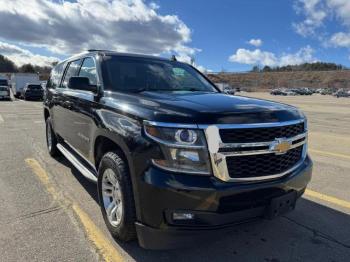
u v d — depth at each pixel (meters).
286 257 3.36
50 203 4.55
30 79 36.81
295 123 3.35
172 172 2.84
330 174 6.15
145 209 2.96
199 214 2.84
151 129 2.96
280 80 134.50
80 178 5.62
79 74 5.16
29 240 3.56
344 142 9.55
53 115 6.39
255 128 2.97
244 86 122.50
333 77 130.38
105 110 3.79
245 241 3.64
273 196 3.12
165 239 2.94
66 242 3.54
